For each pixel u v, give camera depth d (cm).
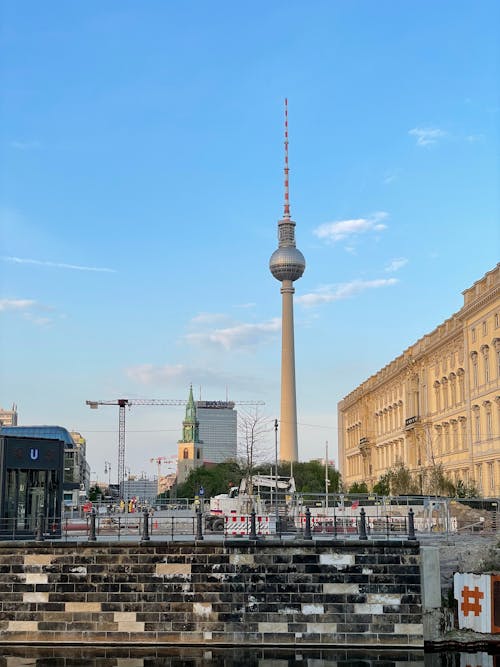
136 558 3394
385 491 9419
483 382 7788
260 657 3155
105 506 7500
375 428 12950
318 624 3331
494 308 7431
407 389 10694
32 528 3806
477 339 7925
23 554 3412
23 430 9600
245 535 3725
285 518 4253
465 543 3700
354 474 14350
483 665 3056
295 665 3020
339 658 3145
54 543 3403
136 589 3372
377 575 3356
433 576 3391
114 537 3712
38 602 3375
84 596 3372
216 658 3130
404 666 3031
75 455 16825
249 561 3375
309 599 3347
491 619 3353
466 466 8238
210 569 3378
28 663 3033
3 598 3384
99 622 3353
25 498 3825
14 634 3356
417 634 3309
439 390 9381
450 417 8850
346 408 15162
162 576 3375
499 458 7319
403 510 4716
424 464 9719
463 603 3416
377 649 3294
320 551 3378
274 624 3334
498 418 7381
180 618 3347
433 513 4750
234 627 3338
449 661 3120
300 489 12688
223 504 5469
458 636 3344
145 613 3353
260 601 3350
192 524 4316
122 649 3284
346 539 3456
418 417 9938
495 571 3538
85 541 3406
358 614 3331
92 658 3127
